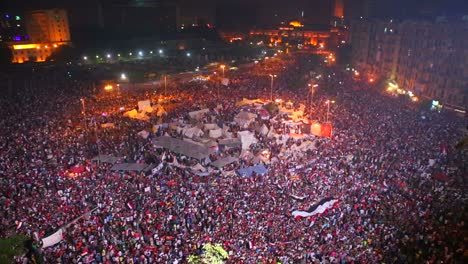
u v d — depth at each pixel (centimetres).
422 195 3806
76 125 6044
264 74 11325
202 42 19188
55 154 4788
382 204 3638
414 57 9981
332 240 3052
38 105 7094
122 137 5566
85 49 15650
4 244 1670
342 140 5447
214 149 5291
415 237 3048
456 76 8381
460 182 4059
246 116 6212
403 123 6172
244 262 2691
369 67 12369
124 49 16412
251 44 18738
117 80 10694
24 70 11719
